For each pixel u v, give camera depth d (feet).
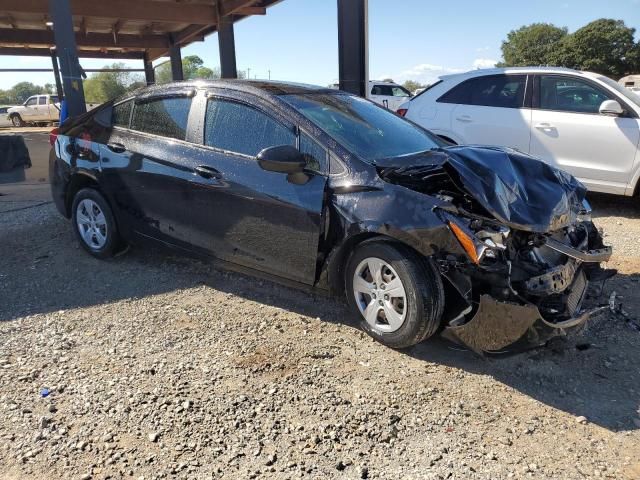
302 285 13.03
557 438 9.21
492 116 25.13
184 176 14.52
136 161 15.65
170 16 51.60
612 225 22.36
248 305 14.16
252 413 9.70
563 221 11.26
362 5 29.07
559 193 11.60
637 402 10.21
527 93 24.52
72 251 18.42
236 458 8.62
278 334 12.59
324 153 12.52
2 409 9.73
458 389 10.54
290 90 14.53
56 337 12.39
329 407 9.91
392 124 15.05
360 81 30.07
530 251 11.14
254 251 13.57
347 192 11.96
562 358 11.74
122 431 9.20
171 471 8.32
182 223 14.89
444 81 26.96
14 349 11.84
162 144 15.29
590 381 10.91
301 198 12.47
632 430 9.42
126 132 16.38
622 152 22.48
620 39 186.19
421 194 11.24
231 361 11.40
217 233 14.19
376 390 10.45
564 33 213.66
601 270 12.92
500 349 10.68
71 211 18.28
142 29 64.13
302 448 8.87
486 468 8.50
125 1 49.49
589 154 23.15
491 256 10.30
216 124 14.42
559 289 10.81
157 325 13.02
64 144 17.94
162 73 82.12
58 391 10.29
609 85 22.94
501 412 9.88
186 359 11.46
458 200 11.34
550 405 10.12
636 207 25.46
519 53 221.05
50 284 15.57
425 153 11.74
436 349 12.03
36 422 9.40
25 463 8.46
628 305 14.28
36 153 50.21
